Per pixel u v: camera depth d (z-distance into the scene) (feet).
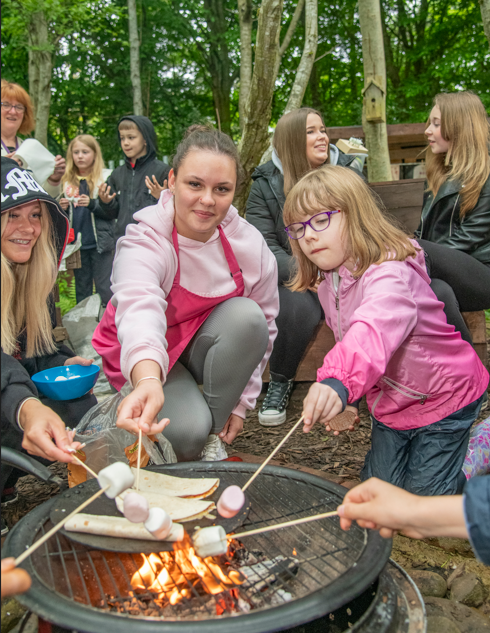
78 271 18.04
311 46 18.03
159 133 57.93
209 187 6.27
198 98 59.00
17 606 5.01
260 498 4.99
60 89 49.90
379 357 5.21
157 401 4.94
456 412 6.84
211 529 3.95
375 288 5.98
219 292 7.38
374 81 16.90
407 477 7.05
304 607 3.26
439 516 3.44
